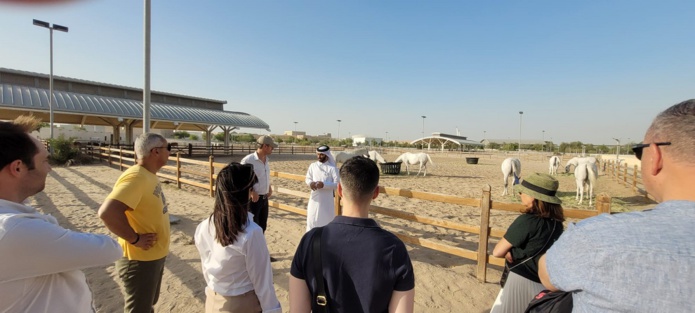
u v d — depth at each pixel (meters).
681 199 0.87
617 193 12.70
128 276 2.17
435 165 26.88
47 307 1.16
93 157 20.16
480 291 3.76
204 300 3.47
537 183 2.13
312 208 4.16
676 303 0.73
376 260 1.21
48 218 1.27
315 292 1.27
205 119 31.27
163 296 3.53
